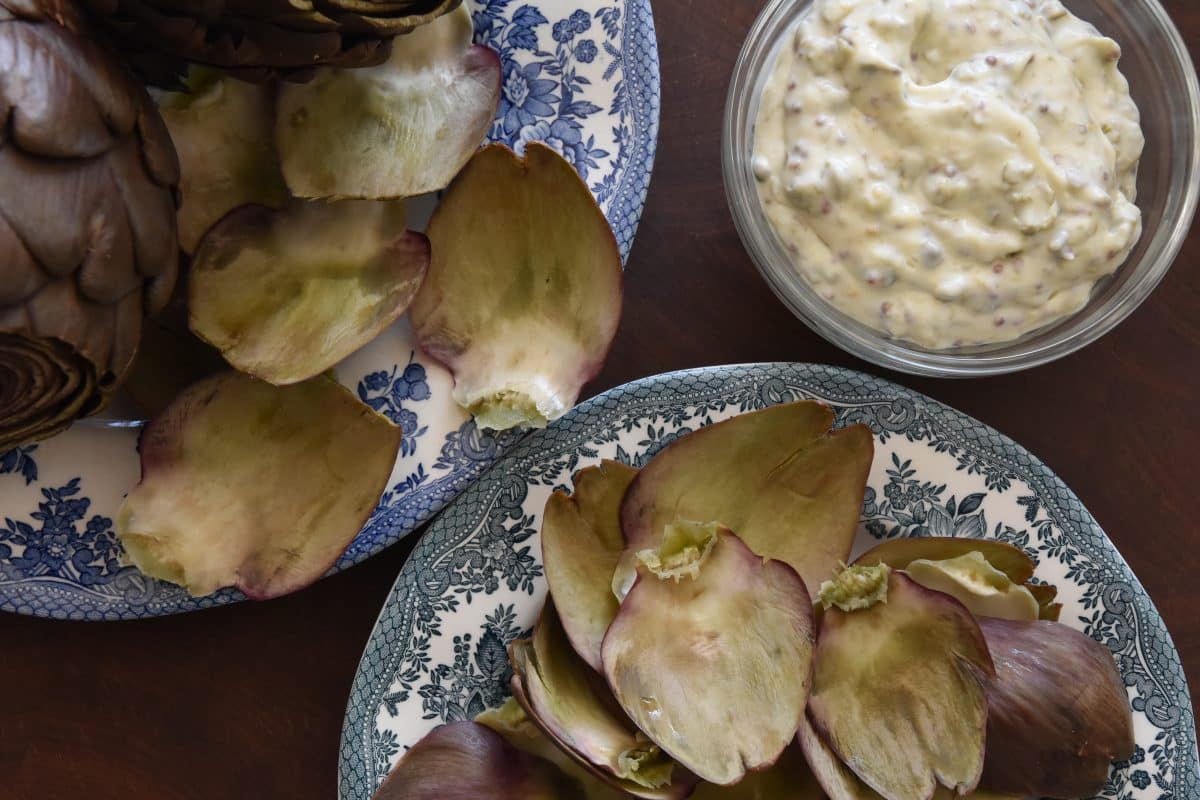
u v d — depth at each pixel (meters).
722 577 0.40
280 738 0.43
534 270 0.41
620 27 0.41
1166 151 0.41
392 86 0.40
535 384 0.41
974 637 0.39
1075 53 0.40
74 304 0.35
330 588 0.43
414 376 0.42
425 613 0.41
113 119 0.34
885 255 0.39
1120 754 0.40
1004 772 0.40
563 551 0.40
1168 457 0.43
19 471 0.41
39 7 0.33
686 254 0.43
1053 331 0.41
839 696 0.40
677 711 0.39
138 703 0.43
